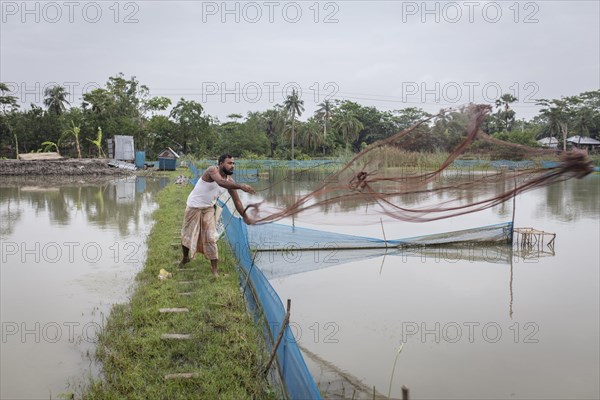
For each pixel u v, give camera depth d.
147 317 5.54
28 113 52.66
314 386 3.19
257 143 57.00
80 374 4.53
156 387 4.11
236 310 5.85
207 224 7.18
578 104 61.91
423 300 7.13
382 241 10.69
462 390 4.54
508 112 61.47
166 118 52.56
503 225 11.31
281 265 9.19
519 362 5.14
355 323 6.17
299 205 4.99
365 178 4.39
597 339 5.77
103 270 8.05
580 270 9.02
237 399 3.93
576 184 32.25
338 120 63.28
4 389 4.25
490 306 6.90
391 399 4.32
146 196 20.45
